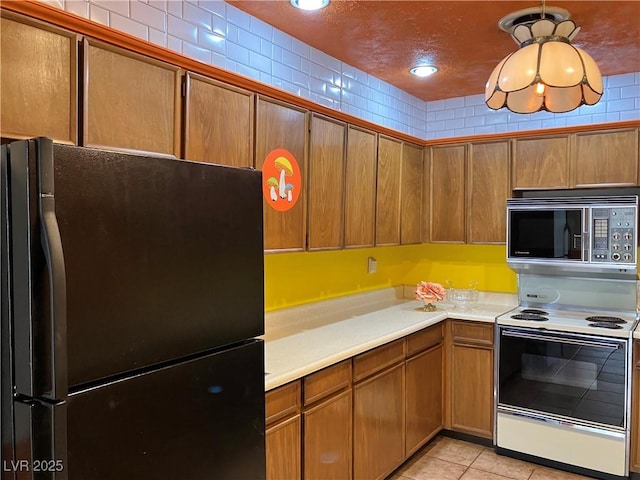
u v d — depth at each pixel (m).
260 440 1.50
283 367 2.10
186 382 1.25
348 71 3.25
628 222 3.00
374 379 2.63
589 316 3.27
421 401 3.13
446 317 3.40
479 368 3.31
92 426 1.04
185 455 1.25
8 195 0.99
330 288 3.36
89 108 1.53
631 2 2.29
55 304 0.94
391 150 3.29
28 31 1.38
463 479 2.89
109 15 1.95
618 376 2.83
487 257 3.88
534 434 3.09
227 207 1.38
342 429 2.39
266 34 2.64
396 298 4.08
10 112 1.34
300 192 2.46
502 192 3.50
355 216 2.91
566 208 3.17
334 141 2.71
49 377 0.95
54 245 0.94
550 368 3.04
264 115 2.23
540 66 2.06
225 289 1.37
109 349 1.07
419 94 3.94
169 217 1.20
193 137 1.88
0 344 1.02
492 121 3.88
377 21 2.57
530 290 3.63
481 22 2.54
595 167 3.20
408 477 2.91
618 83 3.39
